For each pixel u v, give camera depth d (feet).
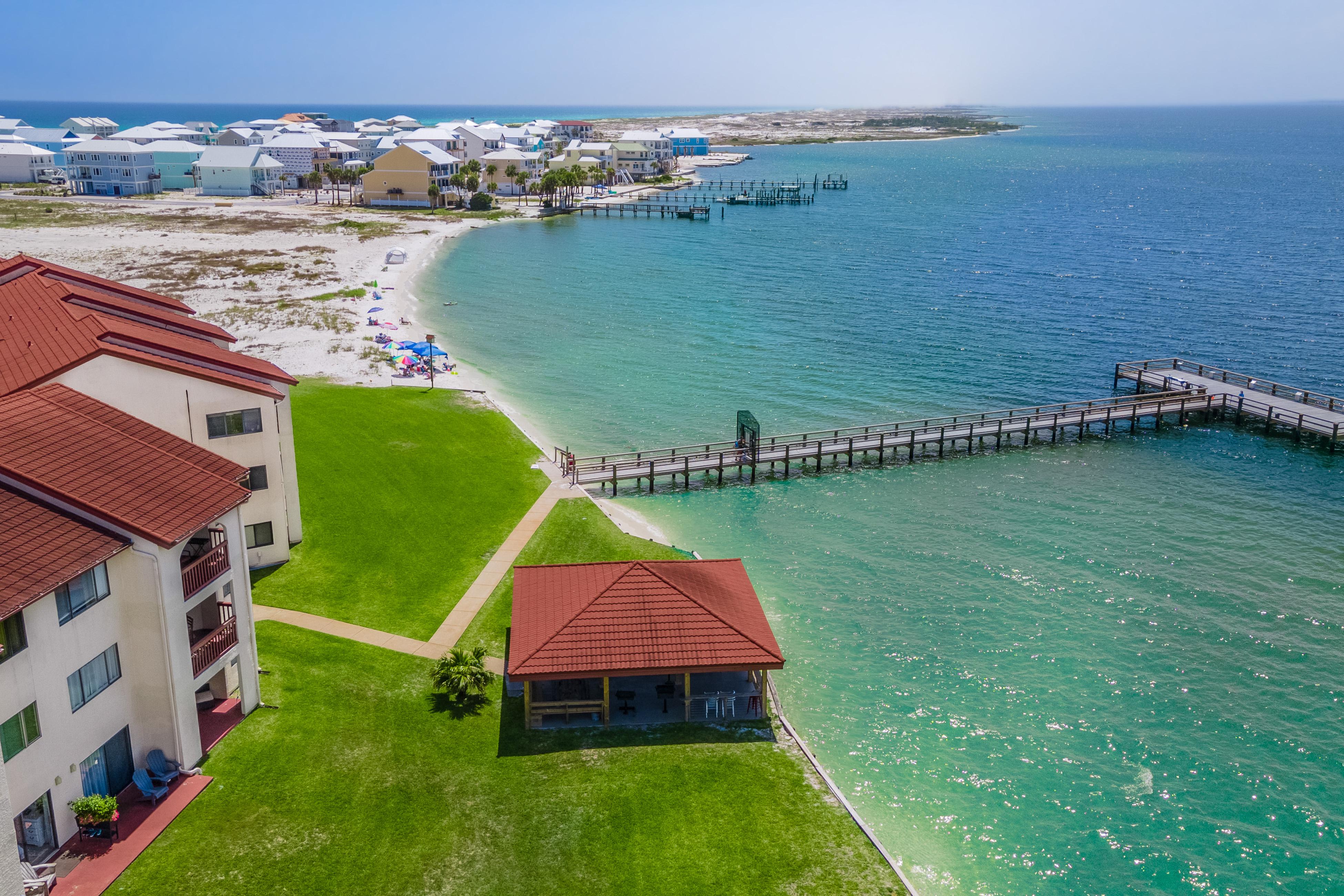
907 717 112.78
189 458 103.55
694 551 156.15
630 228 534.37
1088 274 410.31
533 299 349.20
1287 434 215.72
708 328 309.83
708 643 105.19
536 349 281.13
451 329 301.63
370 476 170.30
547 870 83.61
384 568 138.00
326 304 311.68
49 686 78.23
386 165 584.81
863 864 86.12
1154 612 137.80
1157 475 192.34
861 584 146.20
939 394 245.24
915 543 160.66
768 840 88.53
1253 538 162.81
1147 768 104.99
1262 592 143.95
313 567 137.08
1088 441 213.46
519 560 142.61
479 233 504.43
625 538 152.87
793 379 255.70
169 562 87.56
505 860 84.48
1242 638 131.03
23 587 73.97
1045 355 282.36
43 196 579.07
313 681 109.40
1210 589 144.66
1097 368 271.08
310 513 153.69
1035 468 196.85
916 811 97.55
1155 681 121.08
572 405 229.66
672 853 86.28
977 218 591.37
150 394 120.16
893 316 329.72
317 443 184.24
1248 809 99.04
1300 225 562.66
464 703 107.14
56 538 80.64
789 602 140.15
